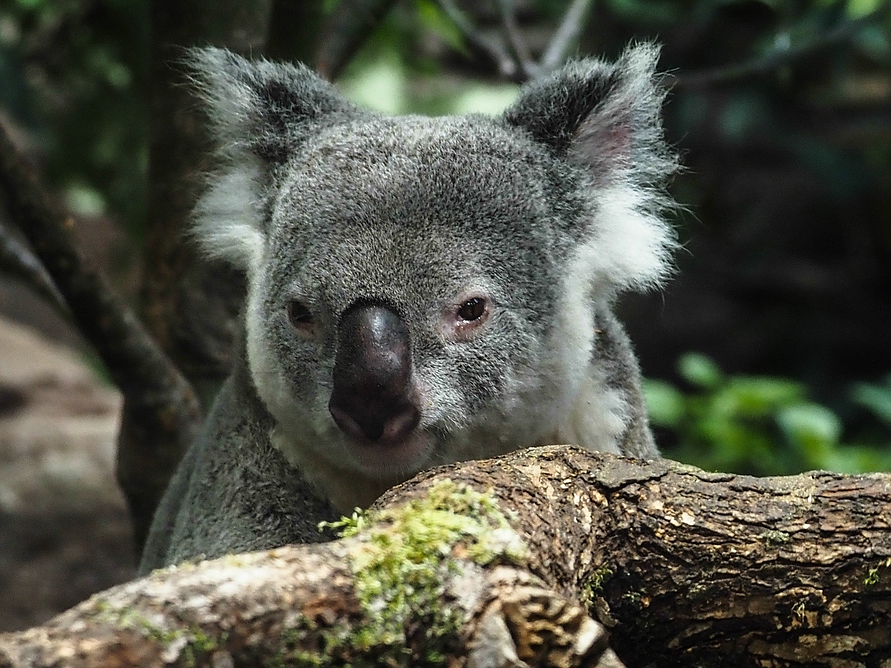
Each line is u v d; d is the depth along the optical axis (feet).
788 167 67.97
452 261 18.04
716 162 65.98
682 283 68.28
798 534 13.82
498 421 18.58
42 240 22.99
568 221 19.90
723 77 32.27
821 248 70.08
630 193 20.68
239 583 11.02
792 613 13.79
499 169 19.10
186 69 26.81
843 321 67.92
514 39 32.89
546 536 13.38
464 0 64.08
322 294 18.03
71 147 47.24
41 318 63.72
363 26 30.89
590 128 20.48
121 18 43.01
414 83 56.34
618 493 14.24
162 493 26.22
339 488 19.38
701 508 14.11
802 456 38.52
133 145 46.73
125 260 49.70
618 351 20.99
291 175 19.99
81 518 39.55
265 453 19.56
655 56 20.89
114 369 25.00
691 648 14.23
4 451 41.45
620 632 14.24
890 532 13.70
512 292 18.45
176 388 25.73
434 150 19.02
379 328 17.47
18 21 45.91
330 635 11.24
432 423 17.87
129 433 26.05
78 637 10.12
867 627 13.73
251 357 19.47
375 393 17.26
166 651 10.37
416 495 13.28
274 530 19.17
